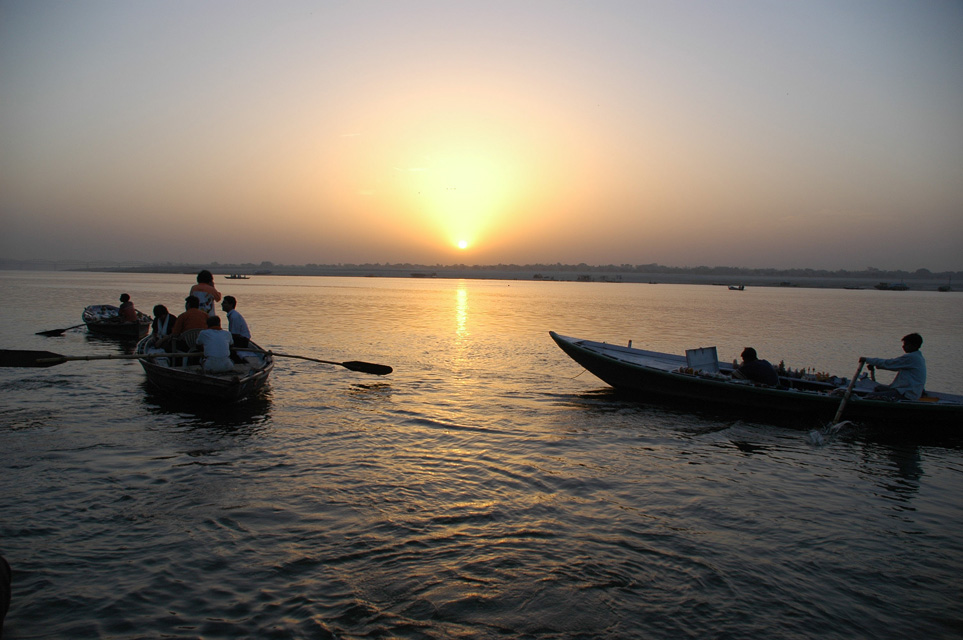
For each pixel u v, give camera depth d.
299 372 15.79
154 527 6.50
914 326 36.50
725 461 9.48
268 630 4.82
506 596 5.39
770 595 5.56
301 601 5.22
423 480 8.15
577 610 5.22
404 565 5.86
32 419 10.52
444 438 10.18
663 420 11.89
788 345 25.25
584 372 16.69
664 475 8.70
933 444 10.77
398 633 4.84
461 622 5.01
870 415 11.52
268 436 9.95
